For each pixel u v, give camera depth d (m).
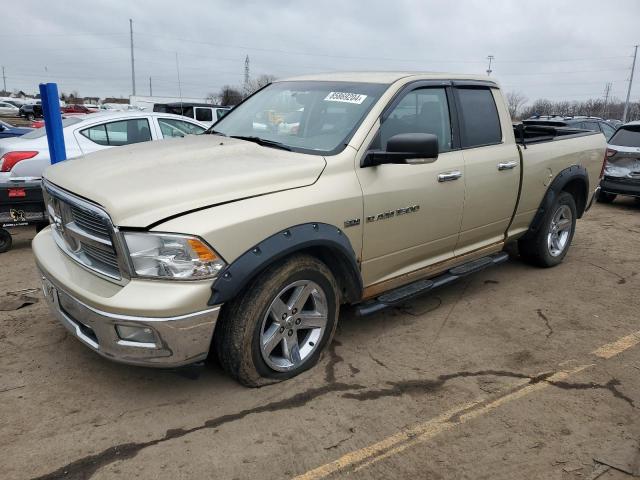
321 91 4.09
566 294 5.11
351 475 2.60
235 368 3.12
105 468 2.60
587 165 5.87
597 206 10.27
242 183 3.01
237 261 2.85
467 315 4.54
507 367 3.68
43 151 6.33
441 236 4.22
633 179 9.62
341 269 3.55
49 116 5.90
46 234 3.79
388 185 3.64
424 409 3.15
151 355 2.81
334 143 3.58
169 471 2.59
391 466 2.67
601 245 7.03
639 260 6.33
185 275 2.73
